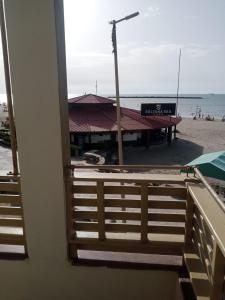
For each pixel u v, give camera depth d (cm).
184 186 324
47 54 283
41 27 278
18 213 337
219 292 203
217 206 234
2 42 295
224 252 162
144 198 317
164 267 328
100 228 334
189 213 312
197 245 300
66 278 348
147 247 338
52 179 315
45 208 326
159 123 3092
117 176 324
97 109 3194
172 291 334
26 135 306
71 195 329
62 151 309
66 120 324
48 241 337
